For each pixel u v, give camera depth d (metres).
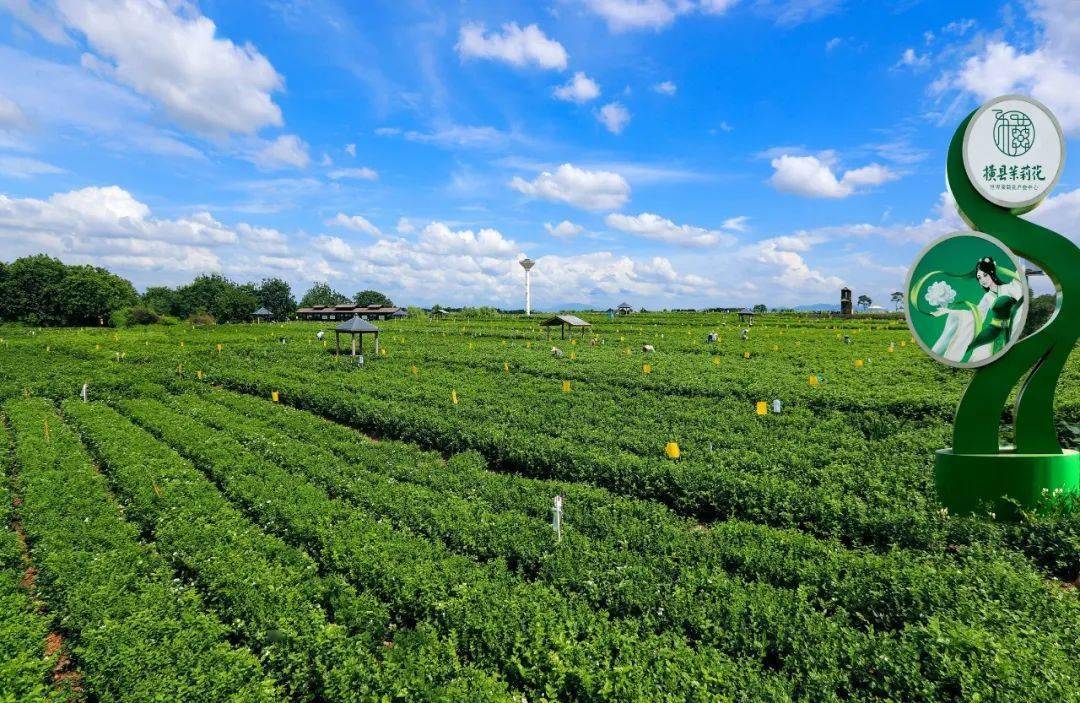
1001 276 13.48
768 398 27.48
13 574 12.26
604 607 10.70
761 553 11.77
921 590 9.85
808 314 102.06
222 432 23.94
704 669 8.27
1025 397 13.70
